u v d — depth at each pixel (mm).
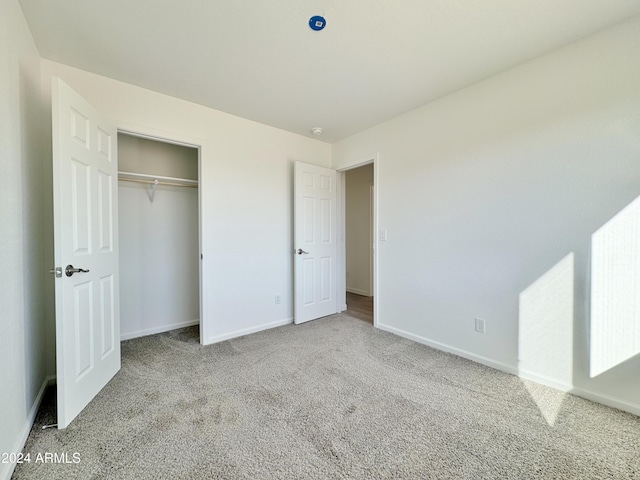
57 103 1572
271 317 3299
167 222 3258
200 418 1642
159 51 1938
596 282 1783
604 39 1736
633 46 1646
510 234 2166
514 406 1754
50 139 2037
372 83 2350
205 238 2787
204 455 1367
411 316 2893
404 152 2932
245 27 1704
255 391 1925
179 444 1438
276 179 3322
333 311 3836
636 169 1646
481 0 1500
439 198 2631
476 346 2383
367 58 2012
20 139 1548
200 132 2740
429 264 2725
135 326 3039
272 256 3301
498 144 2223
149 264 3135
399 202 2992
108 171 2092
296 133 3486
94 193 1906
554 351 1959
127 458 1350
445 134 2574
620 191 1696
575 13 1597
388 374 2164
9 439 1294
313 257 3555
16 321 1431
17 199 1479
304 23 1671
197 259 3467
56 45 1866
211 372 2197
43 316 1950
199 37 1795
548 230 1978
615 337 1720
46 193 2016
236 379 2088
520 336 2125
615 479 1232
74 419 1636
